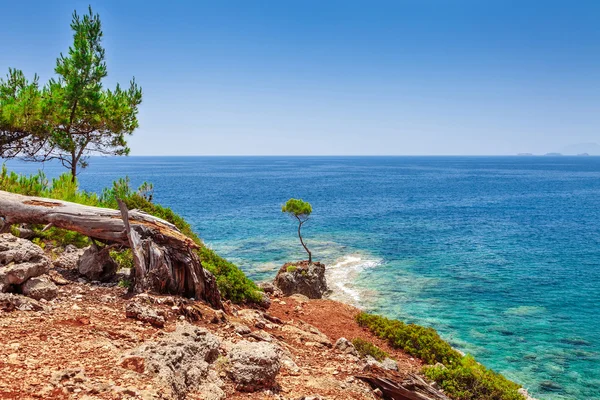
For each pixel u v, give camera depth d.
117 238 13.02
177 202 103.06
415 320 30.31
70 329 8.20
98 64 23.92
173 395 6.05
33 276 10.28
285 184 170.75
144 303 10.57
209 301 12.95
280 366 9.09
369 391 9.89
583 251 56.22
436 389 11.36
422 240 61.38
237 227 68.31
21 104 20.89
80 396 5.32
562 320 30.95
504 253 54.22
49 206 13.63
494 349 25.89
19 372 5.91
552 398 20.42
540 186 177.12
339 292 36.00
